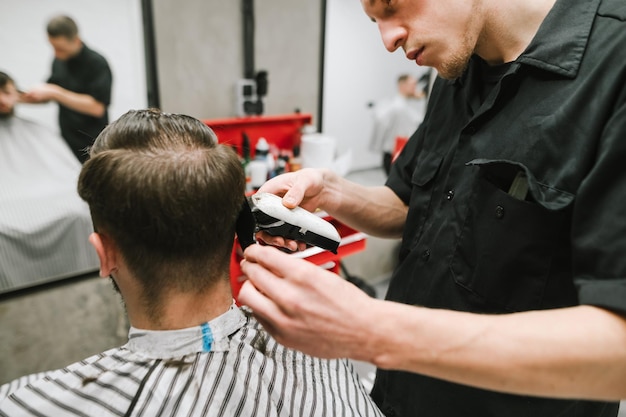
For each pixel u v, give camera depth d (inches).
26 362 61.9
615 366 16.6
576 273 21.2
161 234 22.5
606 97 22.2
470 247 29.5
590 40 24.6
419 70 89.0
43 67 53.6
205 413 25.0
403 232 39.6
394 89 88.4
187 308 25.8
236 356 27.6
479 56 31.6
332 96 81.7
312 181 34.4
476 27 27.5
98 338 68.2
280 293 18.1
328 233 28.2
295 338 18.9
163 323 25.9
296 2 71.6
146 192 21.5
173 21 61.1
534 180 24.2
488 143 29.0
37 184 56.9
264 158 69.5
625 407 63.8
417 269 34.4
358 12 79.0
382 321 17.6
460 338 17.2
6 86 51.6
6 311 58.4
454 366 17.3
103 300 67.1
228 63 68.5
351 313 17.6
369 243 96.2
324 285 17.8
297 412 28.5
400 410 35.3
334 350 18.6
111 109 60.2
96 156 22.1
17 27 50.5
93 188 22.0
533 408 27.9
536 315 18.0
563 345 16.7
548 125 25.0
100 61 57.2
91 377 25.6
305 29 74.2
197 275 25.0
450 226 31.5
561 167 24.4
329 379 32.6
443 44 27.3
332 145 73.2
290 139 76.4
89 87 57.4
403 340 17.5
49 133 56.4
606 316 17.3
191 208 22.5
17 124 53.8
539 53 26.0
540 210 24.8
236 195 24.7
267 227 27.3
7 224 55.4
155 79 62.2
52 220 58.8
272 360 29.7
